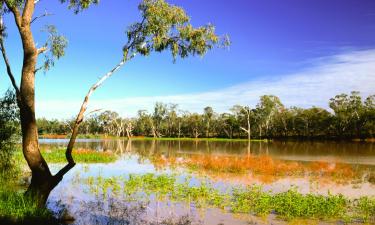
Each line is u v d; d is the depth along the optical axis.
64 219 12.15
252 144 77.88
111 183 19.52
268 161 31.84
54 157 33.78
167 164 32.03
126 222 12.02
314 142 89.44
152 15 14.28
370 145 71.38
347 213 13.41
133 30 14.95
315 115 110.56
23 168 23.61
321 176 24.44
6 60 13.66
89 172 25.28
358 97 101.44
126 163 32.78
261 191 17.77
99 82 14.02
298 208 13.16
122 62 14.66
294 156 42.41
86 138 129.25
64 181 20.27
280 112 117.38
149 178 20.62
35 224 10.98
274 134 123.56
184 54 15.41
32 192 12.71
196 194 16.25
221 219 12.49
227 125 127.56
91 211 13.32
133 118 153.75
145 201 15.14
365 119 98.81
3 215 11.04
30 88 13.03
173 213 13.26
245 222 12.18
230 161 31.64
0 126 16.47
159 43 14.48
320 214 13.08
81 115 13.75
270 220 12.45
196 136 130.38
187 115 138.12
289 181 21.94
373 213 13.30
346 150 54.59
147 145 73.06
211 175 24.27
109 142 90.25
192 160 34.53
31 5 13.16
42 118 150.38
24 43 13.01
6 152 17.05
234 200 15.50
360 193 18.17
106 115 149.50
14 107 16.98
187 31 14.72
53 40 15.53
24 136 12.98
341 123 104.25
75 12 14.95
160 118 141.12
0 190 13.47
